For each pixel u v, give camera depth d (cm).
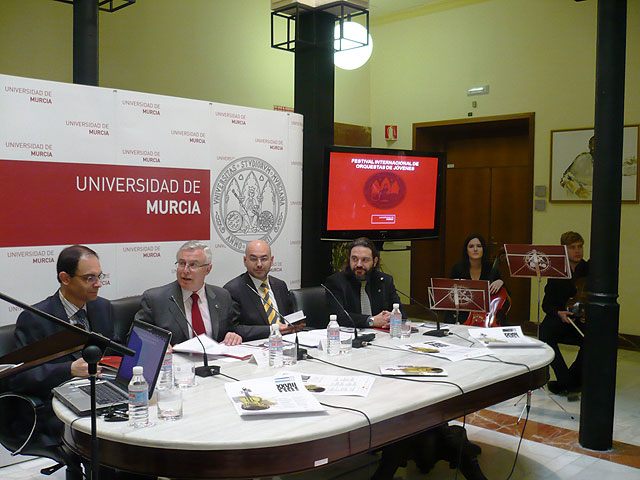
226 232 441
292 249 487
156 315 322
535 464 334
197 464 179
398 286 790
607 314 350
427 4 734
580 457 344
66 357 277
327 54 512
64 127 362
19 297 348
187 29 563
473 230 764
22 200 348
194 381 242
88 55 414
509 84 685
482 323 461
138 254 396
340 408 212
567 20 645
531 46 669
